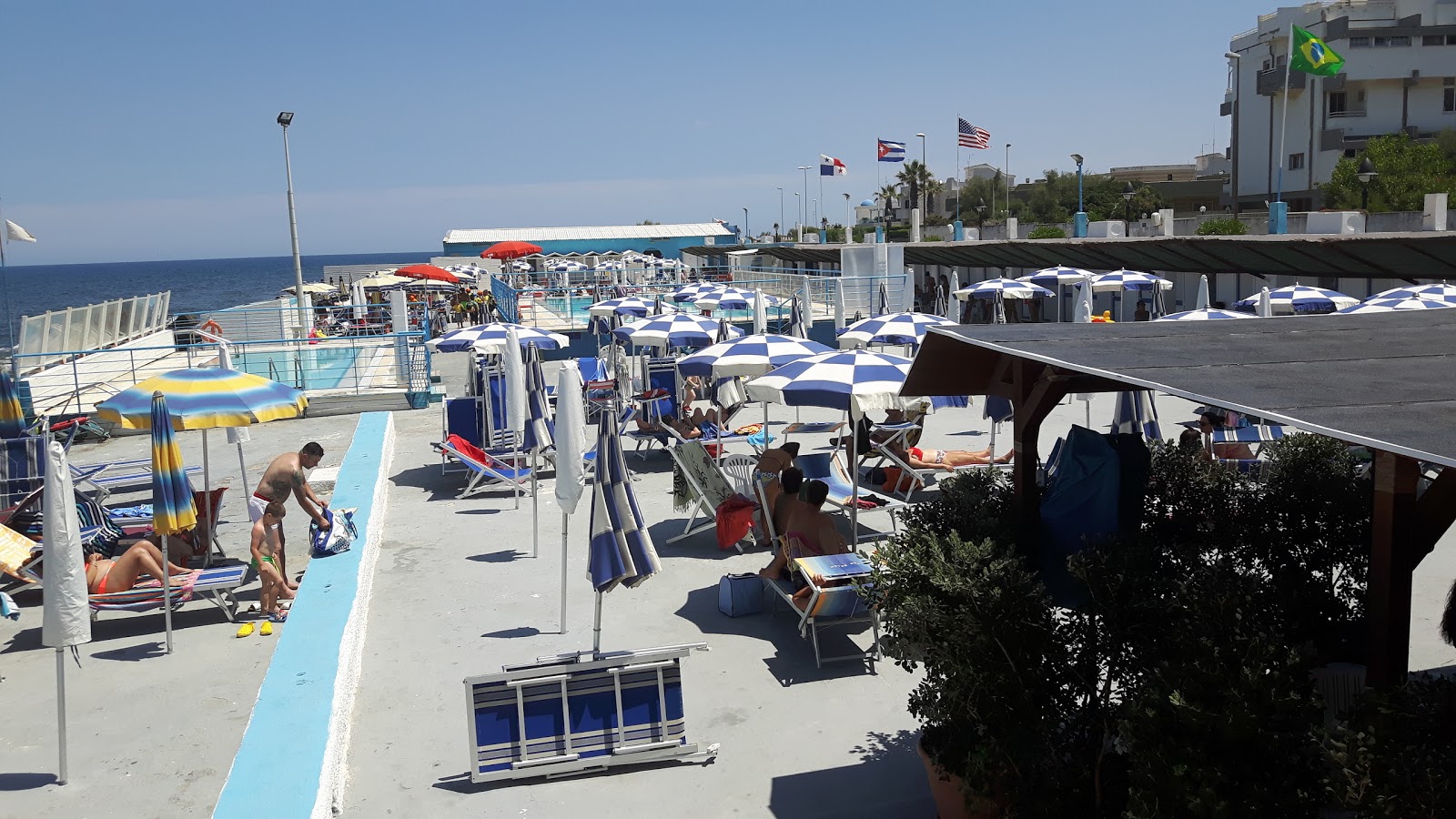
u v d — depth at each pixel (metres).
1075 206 87.62
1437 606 8.18
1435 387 3.84
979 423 17.53
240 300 125.19
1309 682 3.89
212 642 8.21
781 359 12.24
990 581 4.63
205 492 9.72
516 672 5.96
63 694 5.97
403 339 21.72
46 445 5.95
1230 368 4.30
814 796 5.73
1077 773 4.69
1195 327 5.50
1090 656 4.59
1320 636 4.92
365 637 8.29
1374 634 4.10
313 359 21.88
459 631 8.38
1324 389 3.82
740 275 40.69
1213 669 3.82
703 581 9.47
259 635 8.34
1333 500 5.69
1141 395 11.73
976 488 6.20
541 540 11.10
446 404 14.77
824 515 8.24
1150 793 3.90
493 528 11.66
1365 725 3.69
